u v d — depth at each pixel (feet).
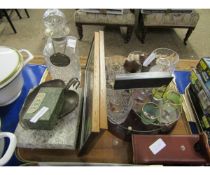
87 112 1.95
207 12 8.23
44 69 3.00
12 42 6.54
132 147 2.06
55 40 2.43
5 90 2.23
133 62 2.55
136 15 6.73
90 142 1.67
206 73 2.44
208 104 2.29
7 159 1.64
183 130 2.38
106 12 5.95
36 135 2.00
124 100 2.39
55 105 1.92
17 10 7.31
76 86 2.40
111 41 6.72
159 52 3.04
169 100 2.47
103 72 1.84
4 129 2.34
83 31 7.04
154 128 2.26
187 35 6.53
